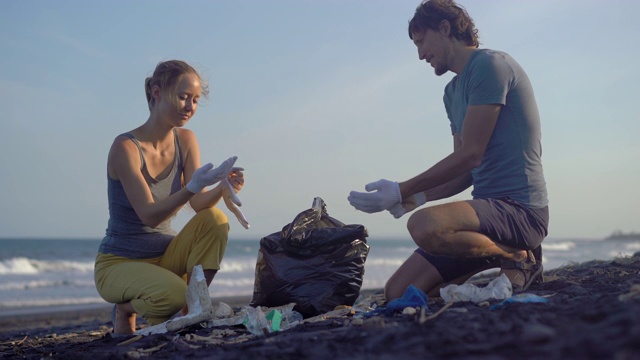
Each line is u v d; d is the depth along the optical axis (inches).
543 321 88.4
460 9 157.9
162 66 159.0
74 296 653.9
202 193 165.3
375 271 1026.7
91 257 1509.6
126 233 159.2
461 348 76.8
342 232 156.9
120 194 158.9
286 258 156.9
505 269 156.2
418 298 130.2
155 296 147.8
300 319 151.6
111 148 157.9
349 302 157.9
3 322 396.2
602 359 63.9
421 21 159.6
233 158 148.7
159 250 161.8
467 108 152.3
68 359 122.5
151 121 162.2
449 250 147.2
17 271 1008.2
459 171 148.9
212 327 145.3
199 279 146.5
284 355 92.0
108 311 460.1
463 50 158.2
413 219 146.7
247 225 160.6
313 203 168.6
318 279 155.1
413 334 91.2
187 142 170.9
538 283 158.2
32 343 177.2
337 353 87.7
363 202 149.3
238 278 893.2
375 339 92.0
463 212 145.1
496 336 82.6
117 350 127.6
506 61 152.8
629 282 146.6
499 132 153.4
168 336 138.3
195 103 161.0
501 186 154.6
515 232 150.1
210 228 158.6
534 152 154.7
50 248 1959.9
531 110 154.3
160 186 162.9
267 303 159.2
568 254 1920.5
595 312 86.0
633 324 73.7
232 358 95.5
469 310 118.3
